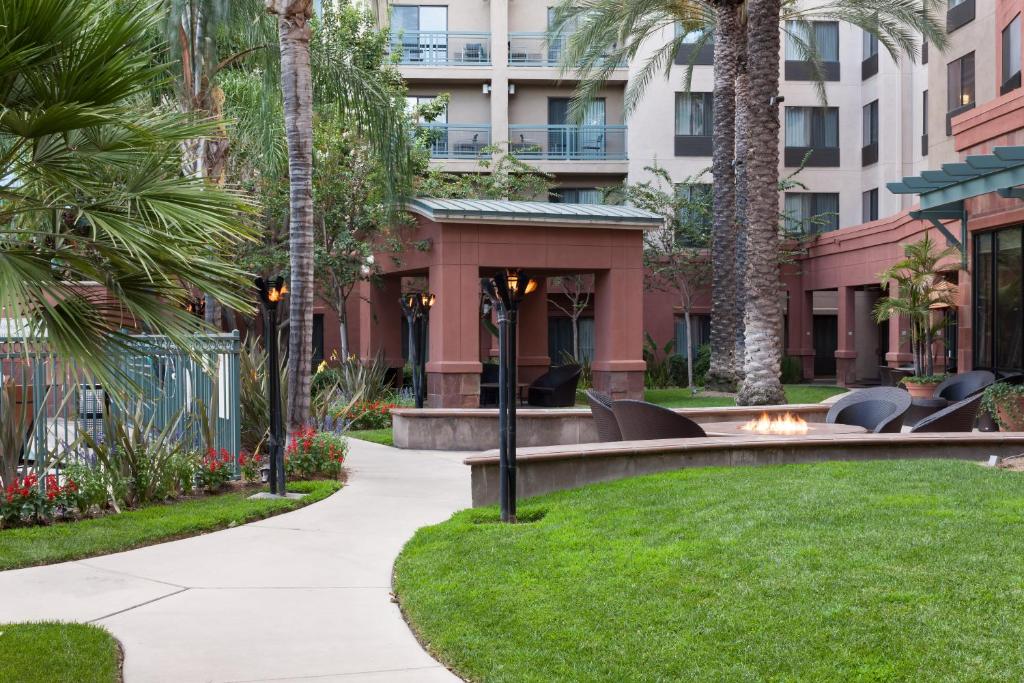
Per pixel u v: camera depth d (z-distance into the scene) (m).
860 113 36.22
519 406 22.12
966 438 10.96
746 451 10.73
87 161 6.88
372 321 25.03
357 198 21.95
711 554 6.63
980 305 18.33
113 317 6.89
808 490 8.66
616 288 21.62
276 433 10.57
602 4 26.33
